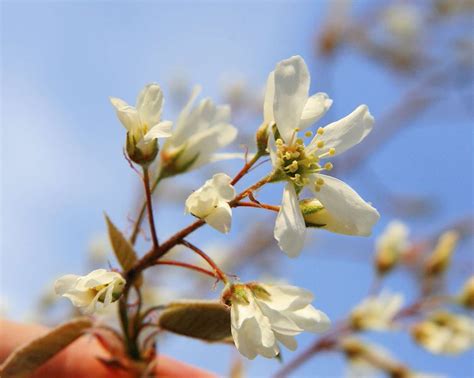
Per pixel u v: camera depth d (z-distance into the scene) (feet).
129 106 0.56
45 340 0.59
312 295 0.53
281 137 0.55
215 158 0.62
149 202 0.56
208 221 0.52
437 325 0.82
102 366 0.65
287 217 0.53
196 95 0.62
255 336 0.52
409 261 1.08
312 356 0.82
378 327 0.82
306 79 0.56
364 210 0.55
